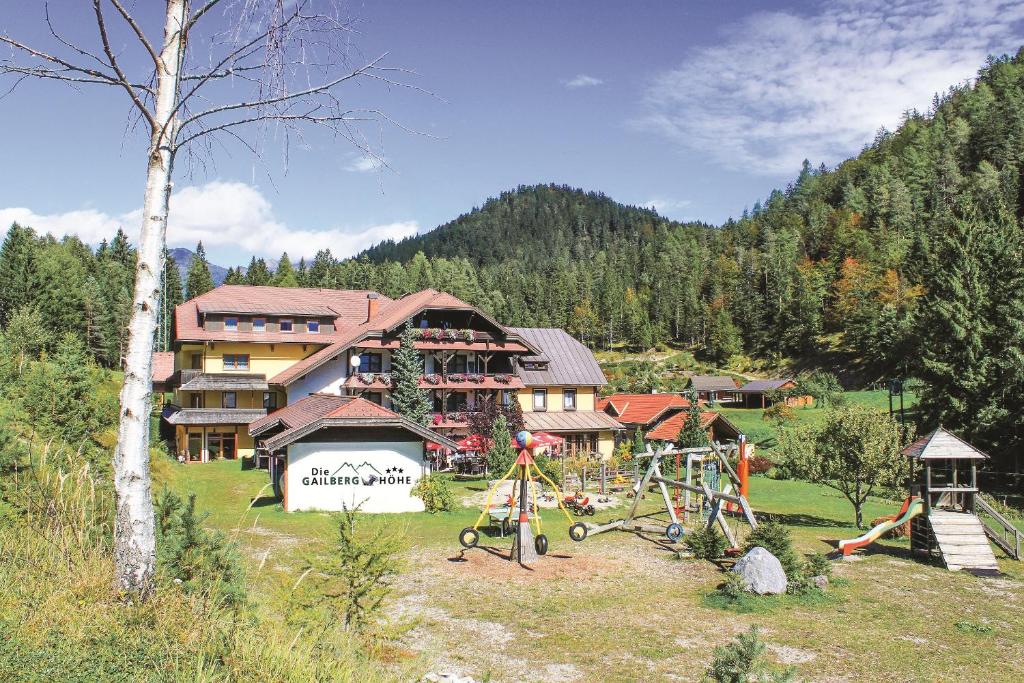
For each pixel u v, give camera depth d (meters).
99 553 8.55
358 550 10.91
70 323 81.06
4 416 12.71
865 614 16.31
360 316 58.34
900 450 27.61
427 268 191.62
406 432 30.80
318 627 9.31
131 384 7.78
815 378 98.94
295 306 53.84
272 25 7.21
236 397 50.47
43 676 6.01
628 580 19.03
